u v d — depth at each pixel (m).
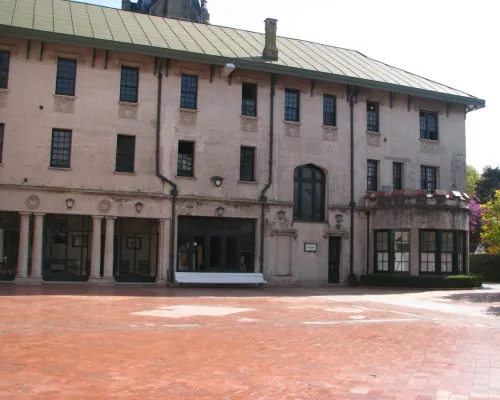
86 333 12.45
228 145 30.97
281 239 31.95
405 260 31.95
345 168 33.72
